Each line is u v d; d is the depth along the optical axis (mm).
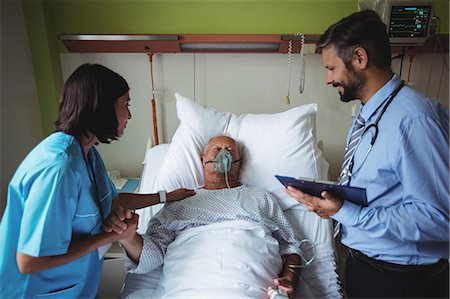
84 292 1243
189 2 2115
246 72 2230
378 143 1050
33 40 2061
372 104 1082
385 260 1105
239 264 1298
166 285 1328
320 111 2291
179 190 1658
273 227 1526
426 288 1097
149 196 1581
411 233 965
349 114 2285
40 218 928
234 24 2154
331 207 1089
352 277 1222
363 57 1022
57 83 2182
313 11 2125
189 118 1898
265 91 2268
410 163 961
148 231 1514
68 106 1015
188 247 1389
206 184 1770
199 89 2271
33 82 2115
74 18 2141
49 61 2104
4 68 1861
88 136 1074
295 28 2158
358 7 2025
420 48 2078
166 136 2371
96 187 1175
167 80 2250
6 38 1877
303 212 1712
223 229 1432
